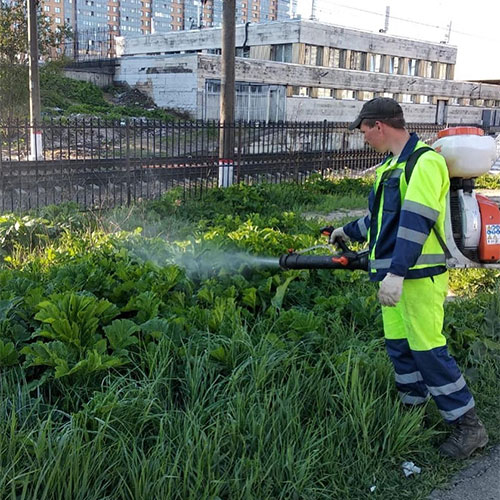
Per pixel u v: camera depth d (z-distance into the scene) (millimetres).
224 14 13344
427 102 50156
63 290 4562
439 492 3281
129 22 115312
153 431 3248
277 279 5141
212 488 2896
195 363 3609
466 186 3463
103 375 3605
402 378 3691
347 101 43500
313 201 13156
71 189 12664
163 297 4770
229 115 13750
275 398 3531
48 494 2697
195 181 13492
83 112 31141
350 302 5020
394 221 3340
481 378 4395
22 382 3525
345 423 3467
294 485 3037
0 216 8367
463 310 5453
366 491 3221
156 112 36094
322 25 42438
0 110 24047
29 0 18344
